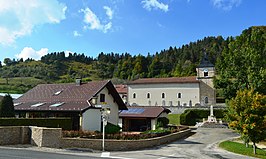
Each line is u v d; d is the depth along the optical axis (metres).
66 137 20.36
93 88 31.17
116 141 20.83
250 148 23.45
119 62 150.38
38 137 18.91
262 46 34.88
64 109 27.30
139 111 41.38
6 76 107.94
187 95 69.31
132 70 134.75
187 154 19.16
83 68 158.38
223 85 34.78
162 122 39.62
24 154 14.80
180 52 157.75
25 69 124.81
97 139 20.36
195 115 56.69
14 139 19.34
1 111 25.47
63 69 147.00
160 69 129.12
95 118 28.41
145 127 40.28
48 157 14.17
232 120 21.70
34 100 32.97
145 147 23.20
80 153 17.30
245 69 33.31
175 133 30.59
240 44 36.06
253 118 20.11
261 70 31.05
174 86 71.19
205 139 31.30
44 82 100.44
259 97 20.45
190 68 112.75
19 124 22.58
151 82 73.94
